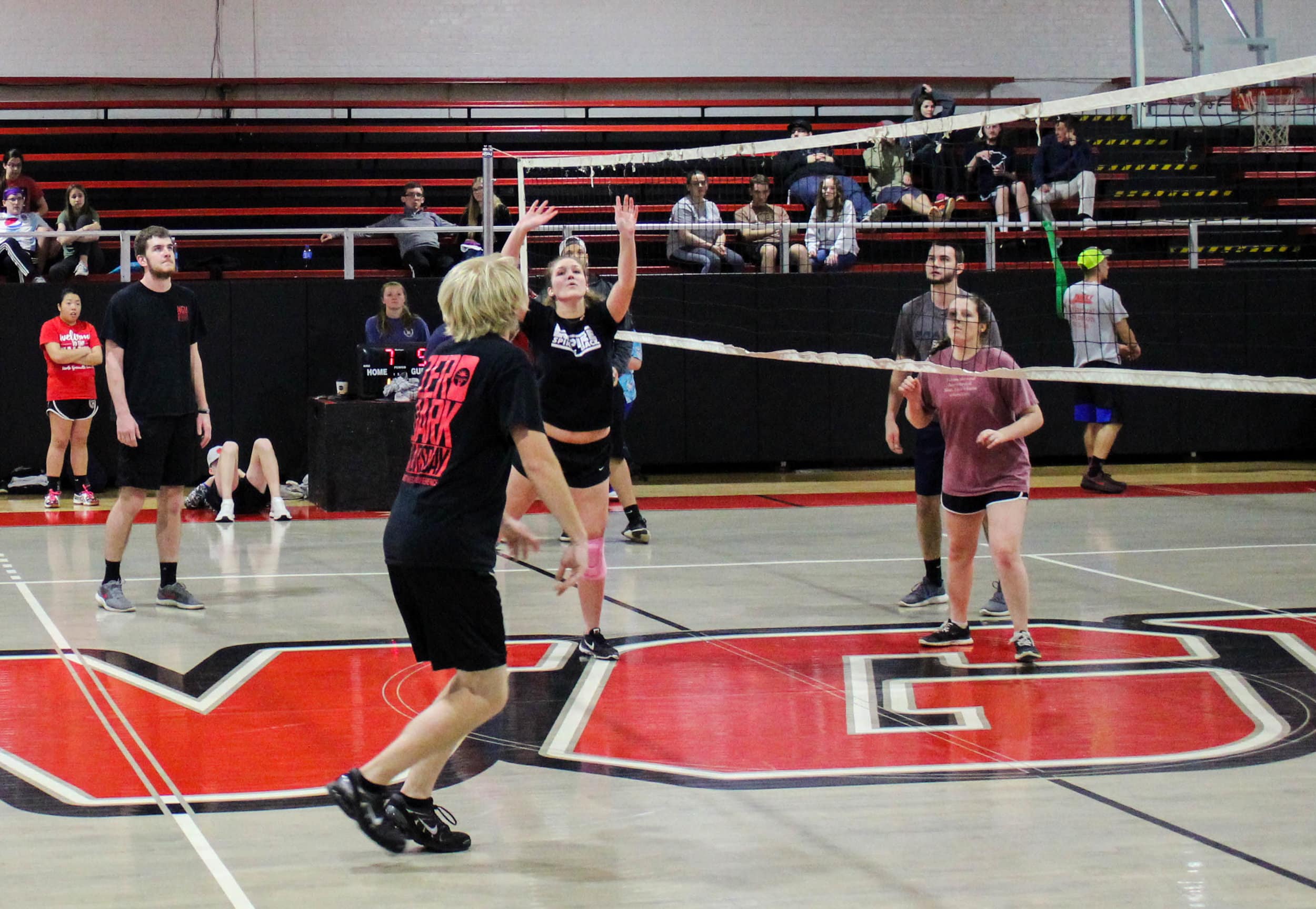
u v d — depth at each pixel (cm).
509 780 423
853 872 341
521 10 1867
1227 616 677
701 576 811
